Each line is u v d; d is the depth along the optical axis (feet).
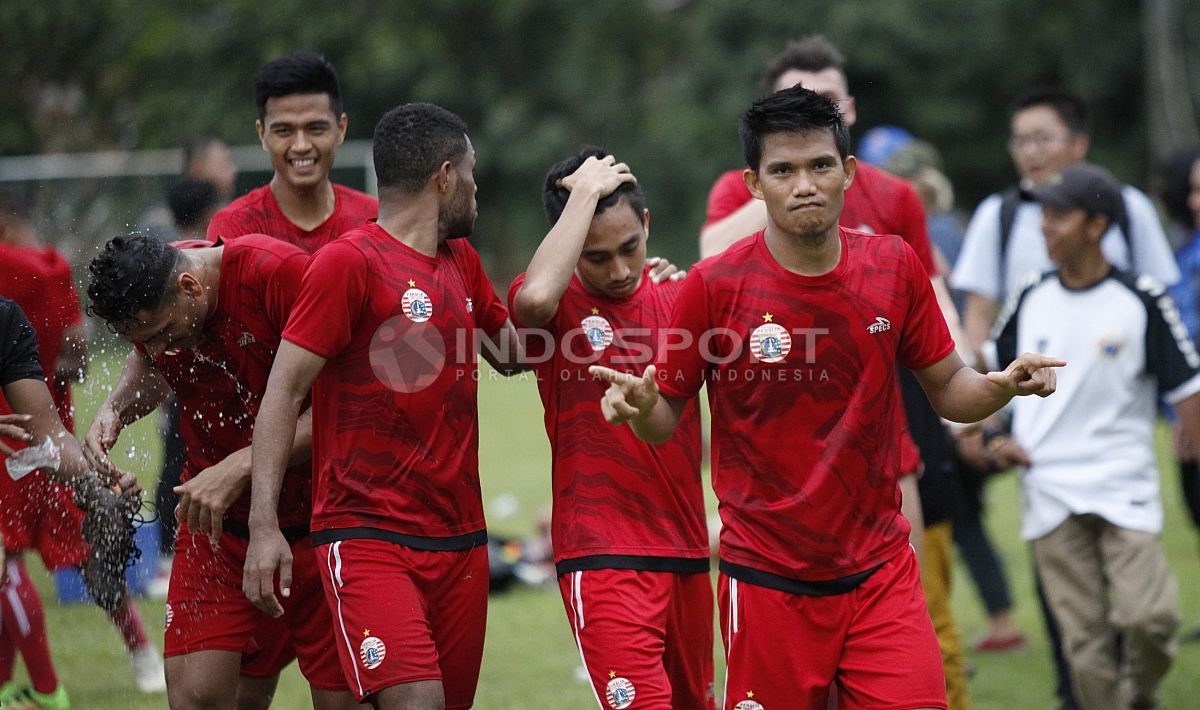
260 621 54.44
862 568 44.93
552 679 74.79
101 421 52.11
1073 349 64.80
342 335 46.83
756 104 44.47
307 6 289.94
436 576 48.21
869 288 45.01
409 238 48.37
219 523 49.19
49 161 175.83
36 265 67.77
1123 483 63.52
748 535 45.39
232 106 241.55
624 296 51.96
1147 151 308.81
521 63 313.53
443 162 48.11
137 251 47.83
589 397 50.90
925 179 91.97
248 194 59.21
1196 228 88.53
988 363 69.05
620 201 50.60
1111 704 63.16
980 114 305.94
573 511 50.37
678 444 50.80
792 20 294.25
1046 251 67.67
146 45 233.96
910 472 59.77
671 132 295.48
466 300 49.49
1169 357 64.03
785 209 43.68
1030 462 65.62
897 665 44.04
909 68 295.07
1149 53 294.46
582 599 49.39
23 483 61.31
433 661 47.01
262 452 46.03
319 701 53.06
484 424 179.63
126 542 54.13
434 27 305.32
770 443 45.14
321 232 58.34
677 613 50.70
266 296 49.65
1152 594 61.87
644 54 319.47
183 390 51.78
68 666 70.28
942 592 63.62
